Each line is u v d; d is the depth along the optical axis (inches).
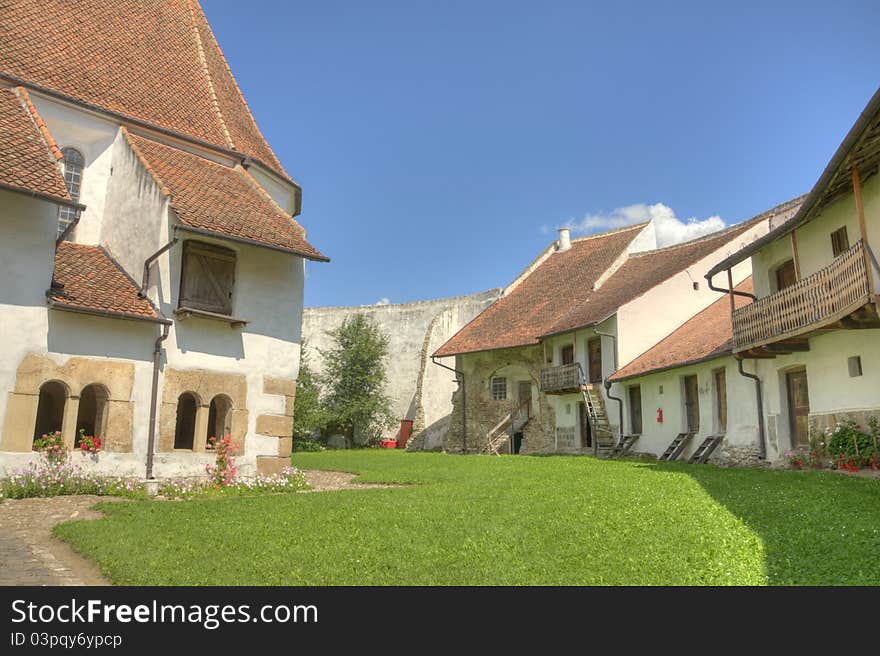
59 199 465.4
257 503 416.2
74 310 496.1
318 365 1670.8
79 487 474.3
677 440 851.4
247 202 636.7
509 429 1250.0
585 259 1405.0
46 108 584.4
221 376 585.3
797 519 320.2
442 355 1339.8
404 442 1540.4
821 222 627.2
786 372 682.2
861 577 225.9
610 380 1005.2
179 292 568.7
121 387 521.7
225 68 854.5
